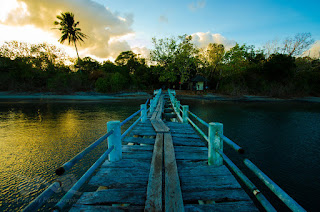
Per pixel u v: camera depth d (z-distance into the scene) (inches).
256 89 1569.9
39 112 687.7
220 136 118.0
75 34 1549.0
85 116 613.3
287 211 175.6
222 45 1510.8
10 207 166.9
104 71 1621.6
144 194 92.0
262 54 1950.1
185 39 1418.6
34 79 1425.9
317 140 385.1
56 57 1594.5
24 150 300.7
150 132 222.1
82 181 71.3
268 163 271.1
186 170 117.7
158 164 122.8
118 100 1143.6
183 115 289.0
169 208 78.4
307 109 868.0
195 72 1829.5
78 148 312.0
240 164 269.4
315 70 1742.1
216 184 101.4
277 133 439.5
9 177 216.2
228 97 1386.6
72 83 1395.2
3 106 837.2
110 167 121.3
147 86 1910.7
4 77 1373.0
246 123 549.3
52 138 366.3
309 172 243.8
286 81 1541.6
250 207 82.0
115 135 128.5
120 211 78.1
